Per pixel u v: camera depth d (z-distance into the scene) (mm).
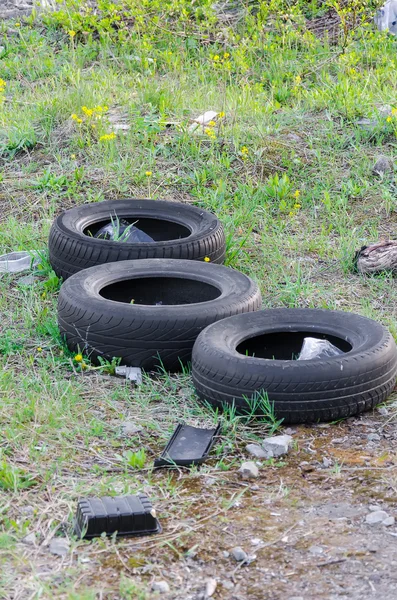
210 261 5156
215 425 4230
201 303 4621
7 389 4367
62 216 5289
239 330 4469
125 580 3545
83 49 8422
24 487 3895
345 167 6219
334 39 8609
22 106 7020
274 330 4512
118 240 5223
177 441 4129
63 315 4641
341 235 5680
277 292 5180
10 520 3758
